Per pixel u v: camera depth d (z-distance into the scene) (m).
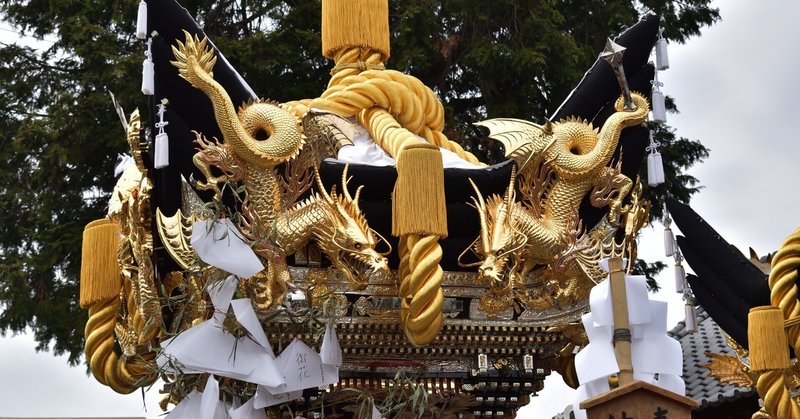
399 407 6.67
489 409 7.33
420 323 6.33
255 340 6.63
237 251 6.59
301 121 7.00
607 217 7.43
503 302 7.11
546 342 7.23
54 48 15.66
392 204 6.69
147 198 7.15
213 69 7.14
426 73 15.23
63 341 14.84
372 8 8.09
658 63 7.71
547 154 7.25
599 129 7.59
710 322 12.88
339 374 7.07
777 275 7.30
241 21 15.57
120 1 14.91
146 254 7.13
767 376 7.11
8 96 15.62
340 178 6.99
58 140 14.81
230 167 6.88
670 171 15.63
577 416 6.57
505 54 14.59
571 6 15.52
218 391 6.77
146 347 7.43
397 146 6.91
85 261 7.48
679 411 5.44
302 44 14.70
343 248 6.78
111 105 14.53
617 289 6.24
